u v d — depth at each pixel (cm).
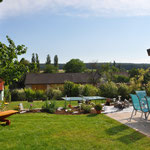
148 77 2183
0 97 1357
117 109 1055
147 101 745
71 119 778
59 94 1862
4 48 926
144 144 492
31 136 550
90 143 498
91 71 3816
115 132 596
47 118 794
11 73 949
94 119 784
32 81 3616
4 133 573
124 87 1529
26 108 1101
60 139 527
